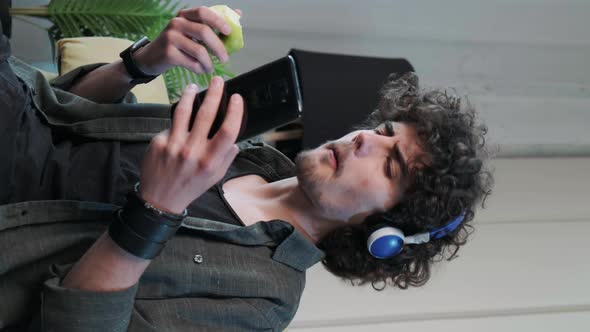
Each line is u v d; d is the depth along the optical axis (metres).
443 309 2.06
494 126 3.00
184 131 0.70
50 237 0.91
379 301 2.06
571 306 2.15
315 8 2.74
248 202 1.14
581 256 2.38
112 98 1.20
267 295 1.02
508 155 2.98
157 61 1.05
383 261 1.19
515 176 2.80
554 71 3.11
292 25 2.74
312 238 1.17
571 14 3.01
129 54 1.10
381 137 1.12
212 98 0.70
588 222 2.57
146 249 0.74
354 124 2.25
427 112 1.13
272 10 2.68
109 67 1.17
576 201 2.70
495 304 2.10
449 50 3.00
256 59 2.75
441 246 1.24
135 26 1.96
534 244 2.38
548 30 3.04
